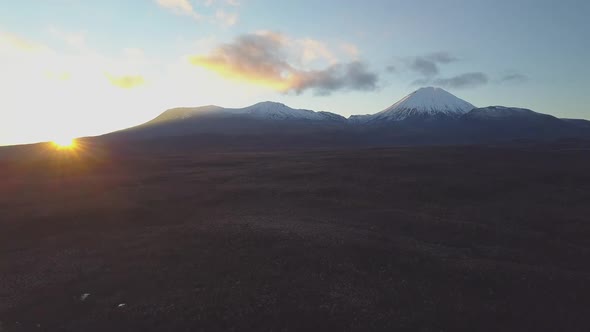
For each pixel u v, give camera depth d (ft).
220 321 69.00
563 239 121.90
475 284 85.35
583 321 71.67
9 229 128.67
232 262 94.17
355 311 72.54
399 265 93.97
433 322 70.18
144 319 69.62
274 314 71.00
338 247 102.53
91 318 70.38
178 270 90.27
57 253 105.19
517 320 71.87
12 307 74.64
